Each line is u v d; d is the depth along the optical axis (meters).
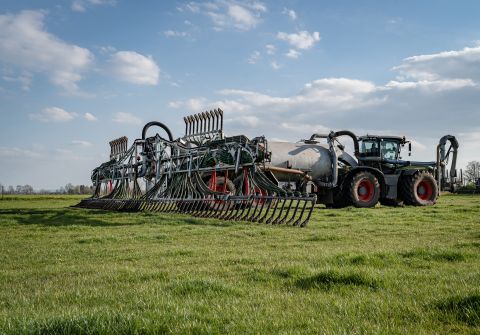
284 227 12.36
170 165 19.62
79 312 3.92
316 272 5.45
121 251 8.39
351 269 5.43
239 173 18.56
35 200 42.94
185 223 13.66
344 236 10.20
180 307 4.11
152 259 7.37
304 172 20.14
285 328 3.66
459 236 10.15
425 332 3.52
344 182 20.69
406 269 6.01
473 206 19.39
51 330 3.43
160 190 19.86
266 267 6.24
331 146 20.62
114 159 24.72
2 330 3.44
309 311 4.08
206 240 9.89
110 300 4.59
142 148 21.52
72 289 5.22
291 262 6.67
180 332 3.45
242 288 5.00
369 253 6.98
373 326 3.64
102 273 6.12
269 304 4.34
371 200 20.64
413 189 21.55
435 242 9.15
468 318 3.75
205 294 4.71
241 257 7.28
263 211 18.25
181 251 7.92
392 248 8.20
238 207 15.45
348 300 4.42
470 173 53.88
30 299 4.79
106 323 3.51
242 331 3.58
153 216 16.16
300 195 13.16
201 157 18.02
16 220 15.35
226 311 4.07
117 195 22.64
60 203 34.47
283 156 19.80
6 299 4.88
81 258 7.70
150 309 4.10
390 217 15.16
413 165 23.12
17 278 6.07
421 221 13.85
